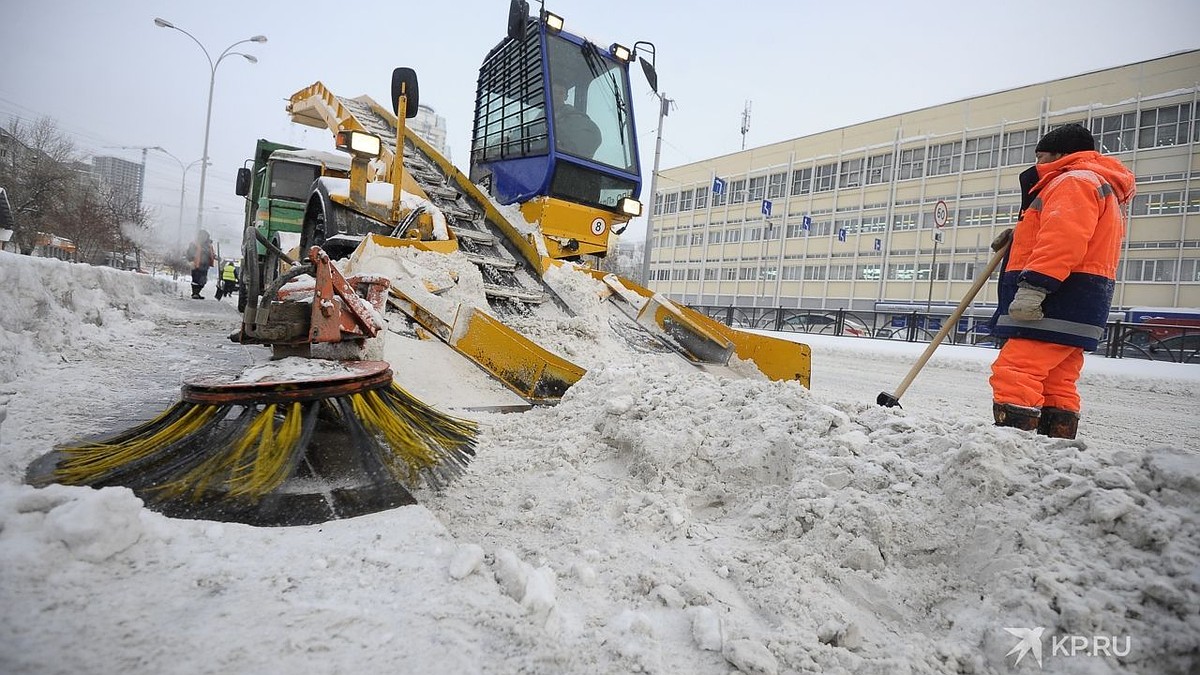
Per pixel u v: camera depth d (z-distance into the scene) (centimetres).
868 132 3431
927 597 162
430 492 230
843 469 205
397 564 155
